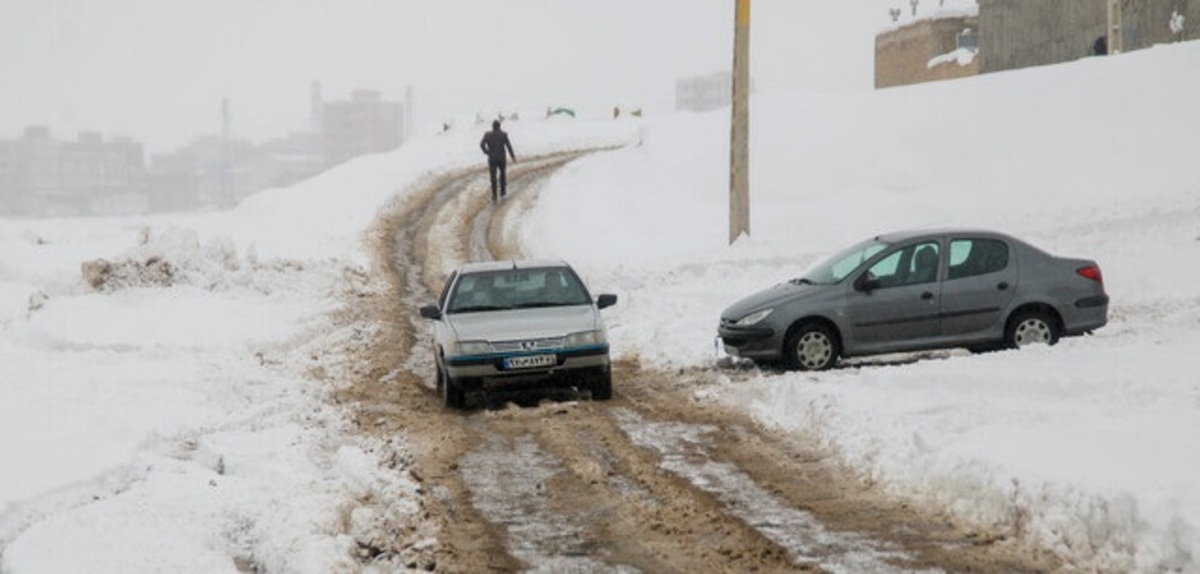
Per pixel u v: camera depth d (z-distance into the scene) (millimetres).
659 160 74500
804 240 50594
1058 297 29406
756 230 54281
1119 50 71312
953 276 29484
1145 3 78750
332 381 31219
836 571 14656
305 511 17703
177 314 39219
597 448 22328
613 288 46875
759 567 14930
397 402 28344
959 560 14867
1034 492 15898
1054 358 26094
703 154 71438
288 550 15945
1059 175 54438
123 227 65750
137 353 33562
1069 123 59562
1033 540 15211
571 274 30078
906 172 58219
